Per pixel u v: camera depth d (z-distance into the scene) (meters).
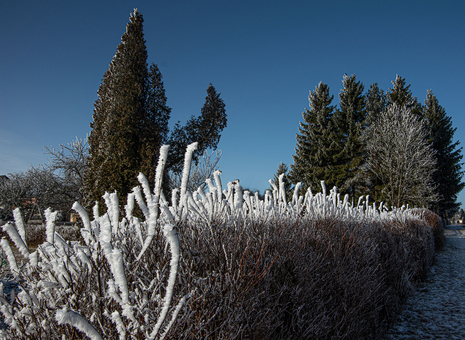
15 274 1.42
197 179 14.78
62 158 19.70
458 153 30.80
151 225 1.17
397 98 26.81
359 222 4.24
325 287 2.60
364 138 24.14
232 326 1.39
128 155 12.02
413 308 4.93
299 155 26.61
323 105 27.03
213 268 1.69
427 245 7.60
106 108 13.58
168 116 15.35
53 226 1.49
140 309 1.12
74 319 0.82
